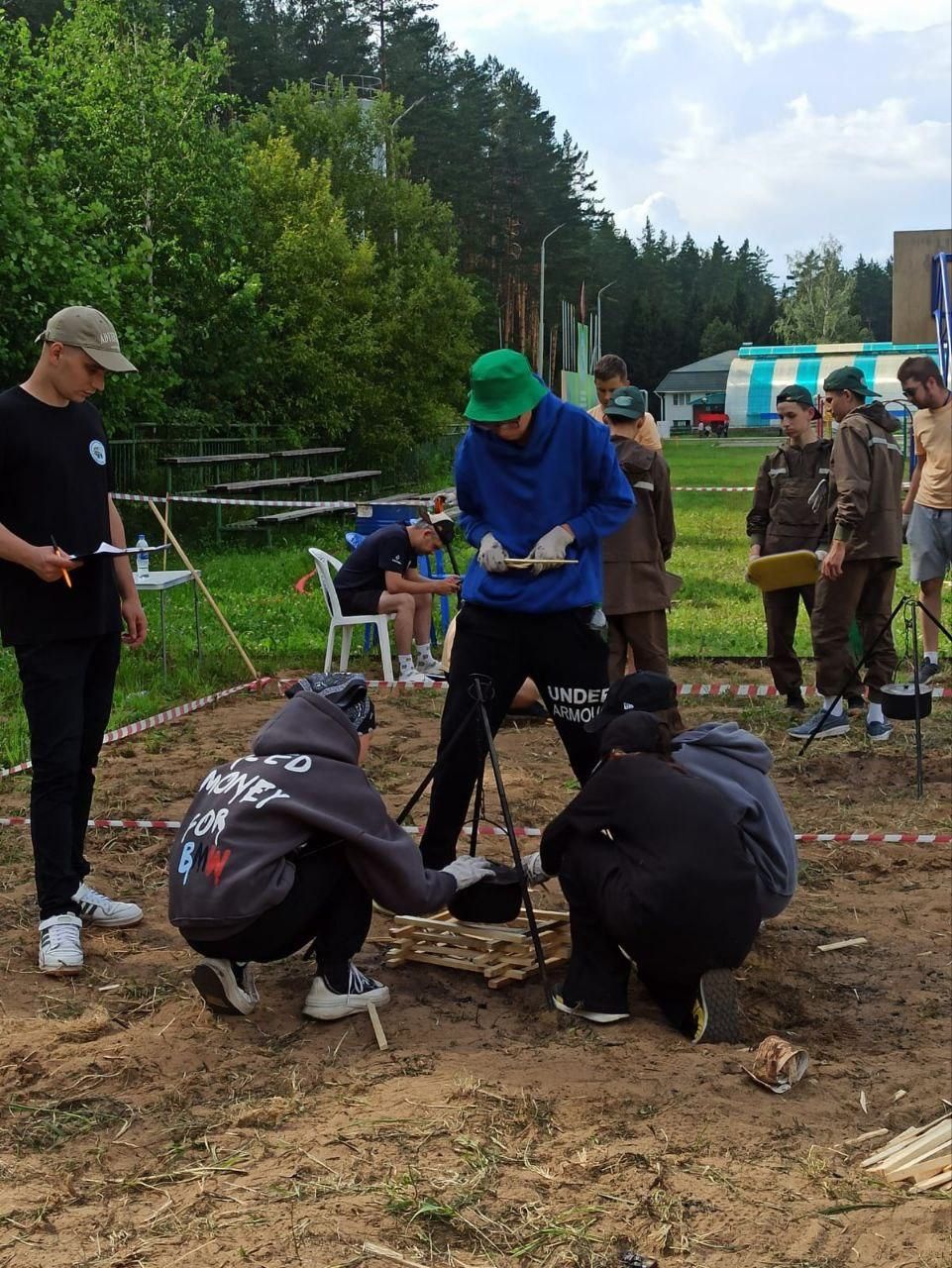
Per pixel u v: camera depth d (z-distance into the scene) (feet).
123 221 75.20
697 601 47.42
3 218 53.52
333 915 13.92
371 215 117.19
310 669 35.88
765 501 29.86
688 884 13.47
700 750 15.66
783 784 24.67
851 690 29.25
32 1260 9.55
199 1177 10.73
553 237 247.29
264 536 71.00
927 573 29.91
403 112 125.59
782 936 17.26
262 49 175.42
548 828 14.61
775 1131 11.86
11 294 55.06
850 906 18.45
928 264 109.50
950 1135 11.71
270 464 87.61
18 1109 11.93
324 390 93.86
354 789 13.60
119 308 59.31
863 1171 11.28
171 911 13.33
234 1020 13.87
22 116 59.98
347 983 14.10
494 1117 11.72
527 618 16.01
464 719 16.05
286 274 91.81
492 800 22.93
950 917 18.04
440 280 116.26
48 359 15.35
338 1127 11.50
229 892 12.90
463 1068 12.87
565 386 146.10
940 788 24.29
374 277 110.83
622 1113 12.01
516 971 15.21
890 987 15.85
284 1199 10.35
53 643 15.37
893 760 26.11
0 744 26.30
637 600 26.35
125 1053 13.01
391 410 105.40
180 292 78.54
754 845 15.10
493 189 240.73
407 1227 9.98
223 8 173.27
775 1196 10.69
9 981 14.97
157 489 72.23
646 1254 9.80
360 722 14.16
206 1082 12.53
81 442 15.70
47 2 134.82
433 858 16.69
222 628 41.29
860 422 26.55
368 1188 10.50
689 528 76.13
